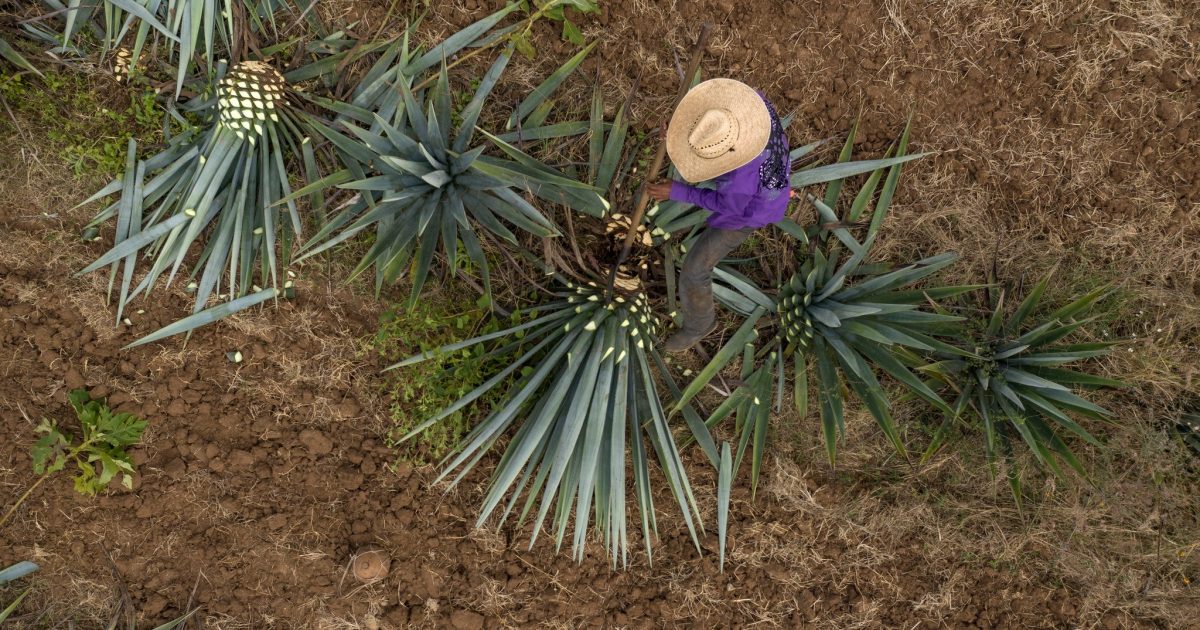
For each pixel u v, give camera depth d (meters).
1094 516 4.84
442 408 4.38
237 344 4.35
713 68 4.52
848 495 4.84
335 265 4.39
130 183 4.02
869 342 4.34
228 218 4.02
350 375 4.46
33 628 4.29
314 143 4.18
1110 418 4.55
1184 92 4.67
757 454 4.40
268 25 4.25
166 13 4.09
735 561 4.82
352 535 4.50
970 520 4.88
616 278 4.22
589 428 3.97
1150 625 4.94
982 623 4.91
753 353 4.50
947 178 4.72
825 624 4.86
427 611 4.56
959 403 4.44
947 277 4.80
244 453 4.36
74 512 4.27
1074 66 4.61
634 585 4.75
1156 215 4.78
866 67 4.56
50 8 4.08
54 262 4.19
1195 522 4.84
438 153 3.83
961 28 4.57
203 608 4.42
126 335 4.27
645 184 3.46
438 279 4.45
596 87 4.20
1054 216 4.80
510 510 4.38
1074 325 4.20
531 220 3.84
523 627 4.64
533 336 4.21
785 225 4.39
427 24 4.32
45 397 4.21
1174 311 4.80
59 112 4.12
